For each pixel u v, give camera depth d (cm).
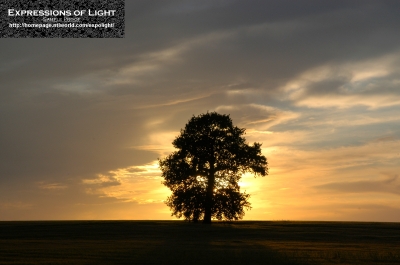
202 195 7375
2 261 2917
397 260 3158
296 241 4834
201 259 3064
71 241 4625
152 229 6519
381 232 6328
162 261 2959
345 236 5628
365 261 3095
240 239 5034
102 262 2897
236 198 7344
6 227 6956
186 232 6034
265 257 3186
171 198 7588
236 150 7412
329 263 2972
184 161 7550
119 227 6925
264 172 7544
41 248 3797
